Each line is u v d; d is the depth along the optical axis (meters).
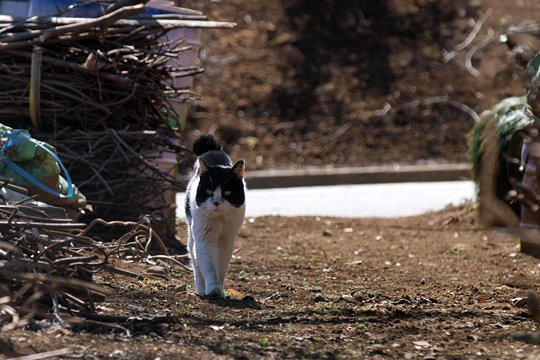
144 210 13.19
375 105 26.56
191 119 25.19
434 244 15.05
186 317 8.56
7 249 7.96
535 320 9.01
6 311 7.33
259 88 26.70
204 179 10.20
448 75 27.52
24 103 12.87
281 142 25.00
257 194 21.95
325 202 20.94
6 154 10.64
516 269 12.80
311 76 27.42
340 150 24.81
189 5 29.30
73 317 7.73
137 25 13.19
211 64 27.41
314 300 10.13
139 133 12.98
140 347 7.32
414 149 25.06
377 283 11.57
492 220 15.37
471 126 25.73
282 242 15.10
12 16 13.88
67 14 13.94
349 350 7.77
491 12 29.47
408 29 29.30
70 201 10.98
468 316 9.21
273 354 7.52
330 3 30.00
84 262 8.16
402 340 8.18
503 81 23.66
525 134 13.66
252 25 29.06
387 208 20.31
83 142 12.91
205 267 10.17
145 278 10.65
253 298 10.05
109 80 12.87
